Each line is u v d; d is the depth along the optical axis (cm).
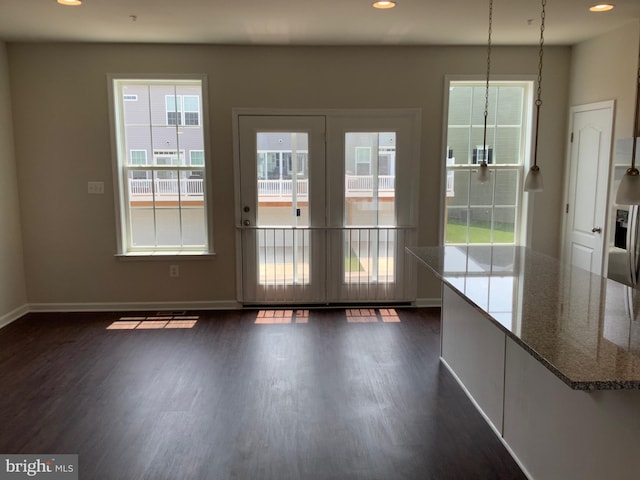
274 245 505
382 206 503
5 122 467
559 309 225
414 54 484
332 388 336
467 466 251
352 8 363
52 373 360
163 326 461
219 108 484
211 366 371
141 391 331
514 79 489
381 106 489
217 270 508
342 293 514
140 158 496
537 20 393
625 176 231
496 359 279
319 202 500
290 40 458
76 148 484
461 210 513
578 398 203
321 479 240
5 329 453
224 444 269
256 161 493
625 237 389
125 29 421
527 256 349
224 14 378
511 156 509
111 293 507
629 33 402
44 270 500
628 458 176
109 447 266
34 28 419
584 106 464
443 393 329
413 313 498
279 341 423
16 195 485
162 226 507
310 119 488
